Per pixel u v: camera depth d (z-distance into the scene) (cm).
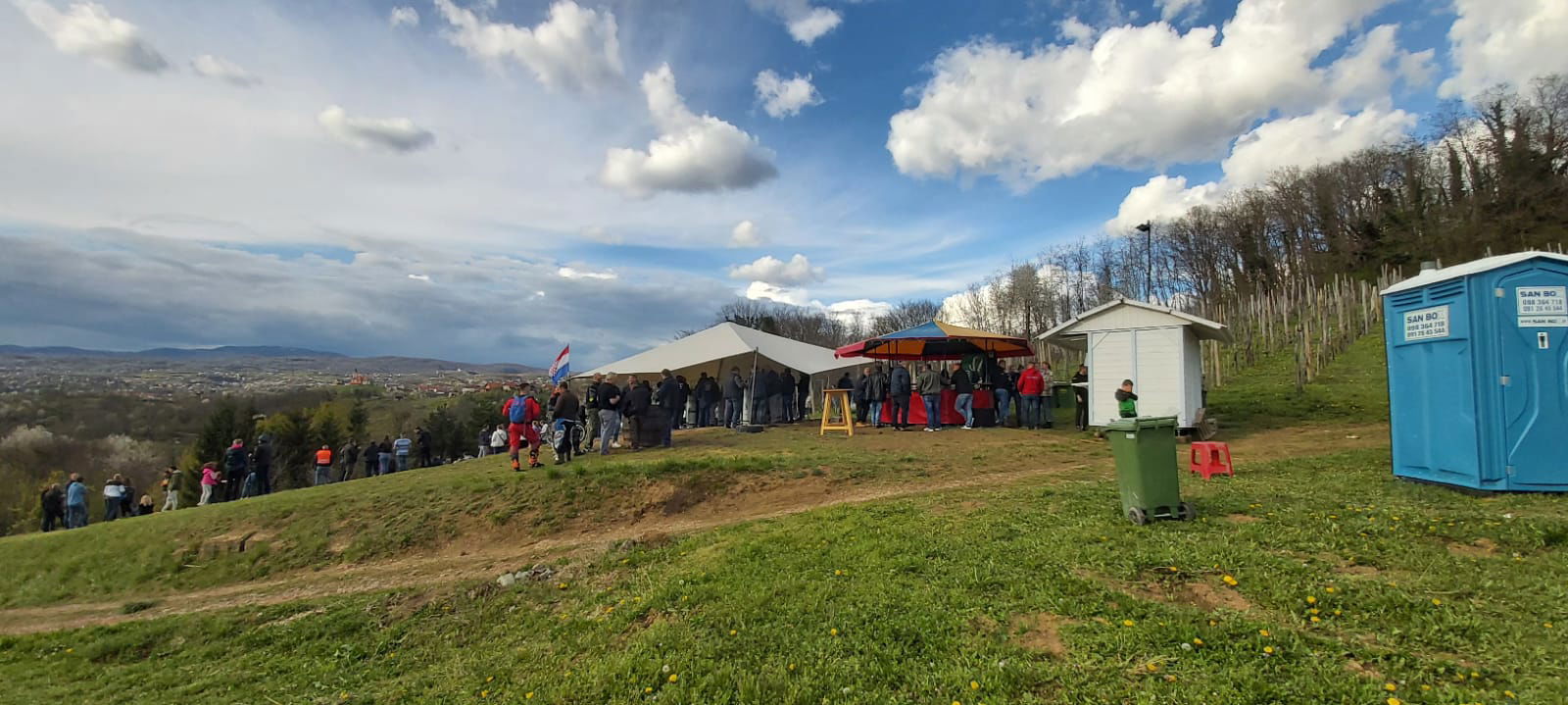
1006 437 1545
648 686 443
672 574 678
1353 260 4556
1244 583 479
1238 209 5756
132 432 4622
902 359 2058
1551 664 348
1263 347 2620
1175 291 5678
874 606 509
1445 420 727
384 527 1156
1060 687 376
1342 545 540
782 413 2105
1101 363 1537
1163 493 646
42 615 1045
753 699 407
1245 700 340
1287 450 1202
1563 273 686
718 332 2297
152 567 1141
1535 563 477
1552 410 672
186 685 651
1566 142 3938
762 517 978
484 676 529
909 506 844
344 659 654
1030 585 511
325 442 4512
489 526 1124
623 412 1630
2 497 3688
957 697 380
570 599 686
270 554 1131
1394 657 370
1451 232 3950
